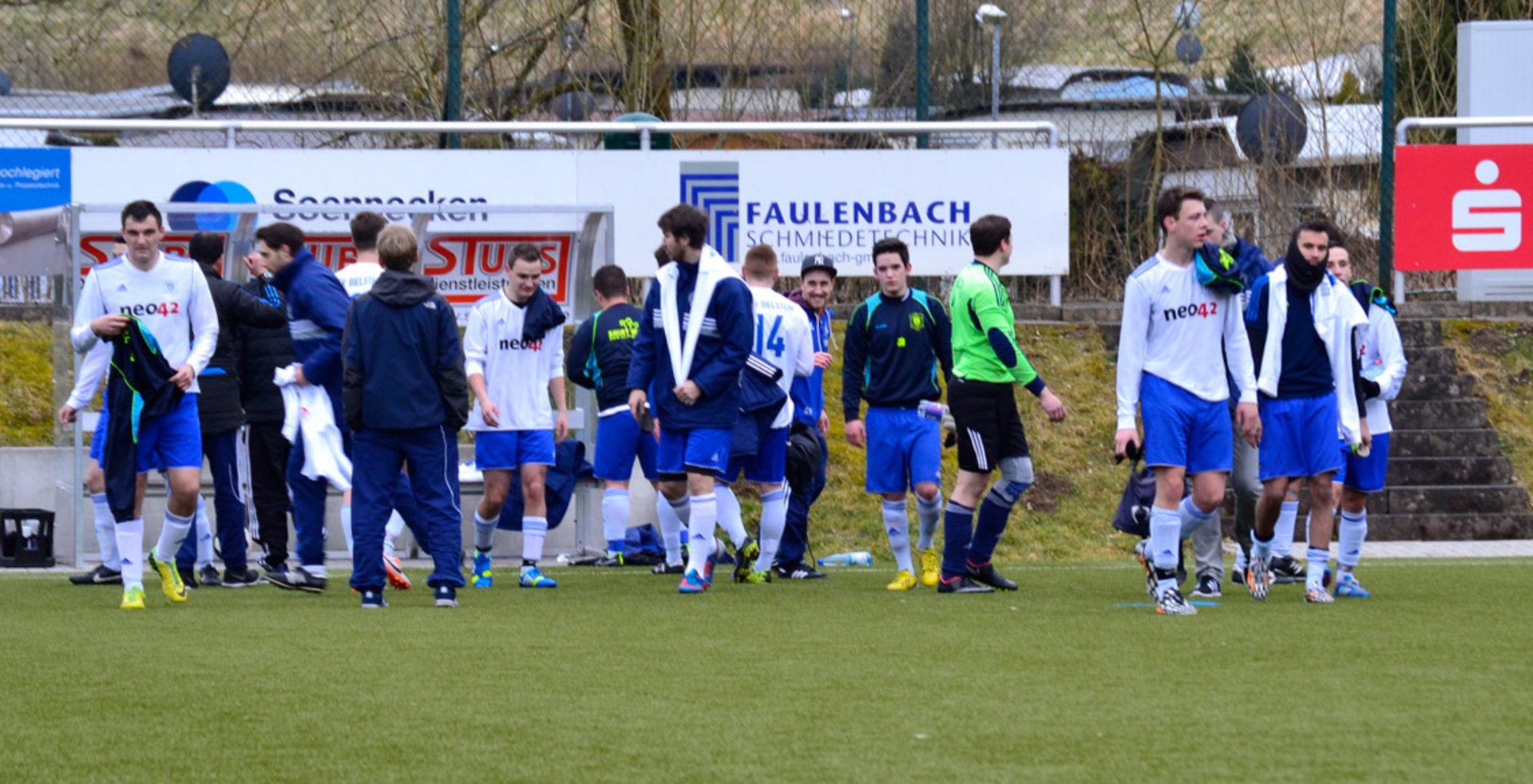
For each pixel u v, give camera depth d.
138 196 31.33
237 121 32.97
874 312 22.03
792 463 23.81
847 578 24.25
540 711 12.34
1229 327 18.88
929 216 33.53
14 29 38.44
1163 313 18.66
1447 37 41.81
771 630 17.19
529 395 22.53
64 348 27.11
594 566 26.62
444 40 38.53
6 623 17.80
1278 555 23.00
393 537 22.30
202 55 37.75
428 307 19.31
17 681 13.66
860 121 37.56
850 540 28.83
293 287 21.61
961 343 21.08
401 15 38.62
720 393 21.03
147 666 14.52
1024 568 25.94
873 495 29.91
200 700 12.77
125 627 17.42
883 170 33.34
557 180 32.31
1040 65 40.00
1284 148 38.34
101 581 22.80
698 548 21.39
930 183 33.47
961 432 21.12
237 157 31.44
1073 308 34.78
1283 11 40.88
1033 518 29.59
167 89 38.81
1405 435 32.03
